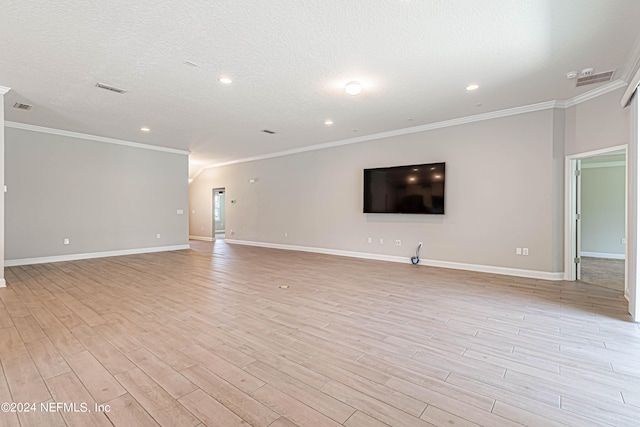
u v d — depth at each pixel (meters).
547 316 3.23
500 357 2.37
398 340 2.67
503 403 1.82
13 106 4.86
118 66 3.50
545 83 4.00
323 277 5.02
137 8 2.49
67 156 6.55
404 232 6.33
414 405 1.80
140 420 1.66
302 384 2.01
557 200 4.75
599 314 3.29
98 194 7.00
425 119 5.57
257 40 2.98
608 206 7.37
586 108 4.40
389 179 6.40
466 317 3.20
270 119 5.55
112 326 2.95
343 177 7.29
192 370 2.18
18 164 5.96
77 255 6.71
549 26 2.75
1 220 4.25
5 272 5.37
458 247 5.63
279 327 2.95
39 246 6.23
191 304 3.62
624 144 3.86
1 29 2.78
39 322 3.04
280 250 8.32
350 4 2.46
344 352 2.45
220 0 2.40
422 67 3.54
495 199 5.23
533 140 4.87
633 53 3.20
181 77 3.79
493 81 3.93
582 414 1.72
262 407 1.78
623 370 2.19
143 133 6.62
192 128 6.20
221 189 10.82
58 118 5.51
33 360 2.30
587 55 3.26
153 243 7.95
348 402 1.83
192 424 1.64
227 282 4.69
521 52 3.20
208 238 11.05
